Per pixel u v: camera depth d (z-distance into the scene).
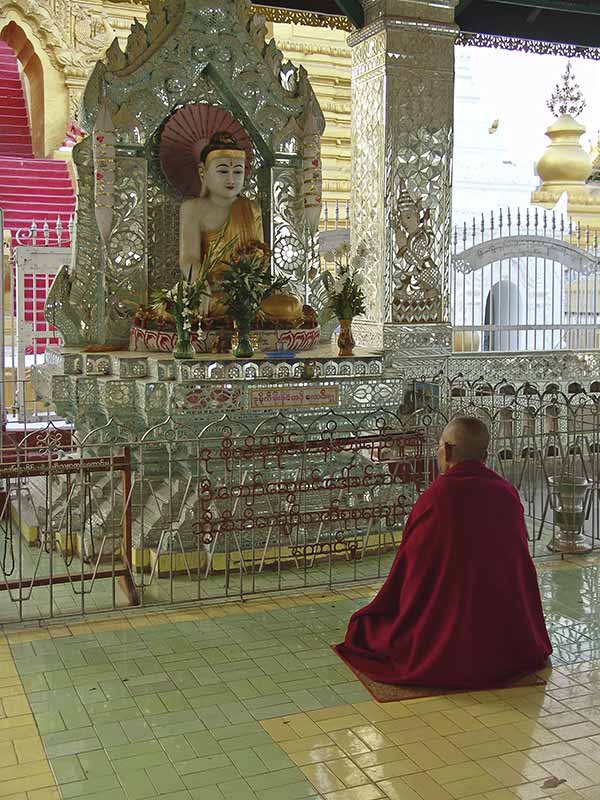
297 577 7.14
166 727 4.72
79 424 7.88
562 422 10.70
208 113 8.62
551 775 4.25
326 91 18.23
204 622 6.19
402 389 7.96
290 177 9.02
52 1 16.20
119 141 8.26
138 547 7.22
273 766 4.33
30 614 6.32
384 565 7.45
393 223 8.87
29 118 17.38
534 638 5.32
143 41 8.29
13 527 8.53
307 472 7.73
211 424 6.55
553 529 7.81
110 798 4.07
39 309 13.01
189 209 8.38
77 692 5.12
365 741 4.58
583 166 19.09
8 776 4.26
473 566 5.17
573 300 12.00
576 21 10.97
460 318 11.47
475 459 5.47
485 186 15.94
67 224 14.30
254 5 10.02
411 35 8.76
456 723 4.76
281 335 8.20
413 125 8.85
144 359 7.57
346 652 5.60
